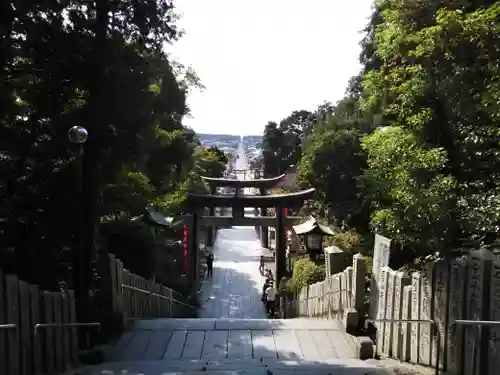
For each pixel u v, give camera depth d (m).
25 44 9.16
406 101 8.42
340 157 19.81
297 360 9.73
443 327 7.56
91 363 9.45
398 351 9.26
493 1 8.14
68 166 10.41
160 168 13.43
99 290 11.53
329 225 21.30
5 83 8.93
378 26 10.49
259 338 11.28
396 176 8.48
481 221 6.77
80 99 10.27
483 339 6.44
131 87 9.95
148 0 10.12
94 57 9.59
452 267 7.32
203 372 8.13
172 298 19.59
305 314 18.16
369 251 16.81
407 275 9.30
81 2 9.66
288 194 27.50
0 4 8.39
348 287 12.14
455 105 7.90
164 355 10.29
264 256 39.22
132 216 14.98
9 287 6.98
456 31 7.23
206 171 39.59
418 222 8.03
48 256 10.78
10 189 10.02
